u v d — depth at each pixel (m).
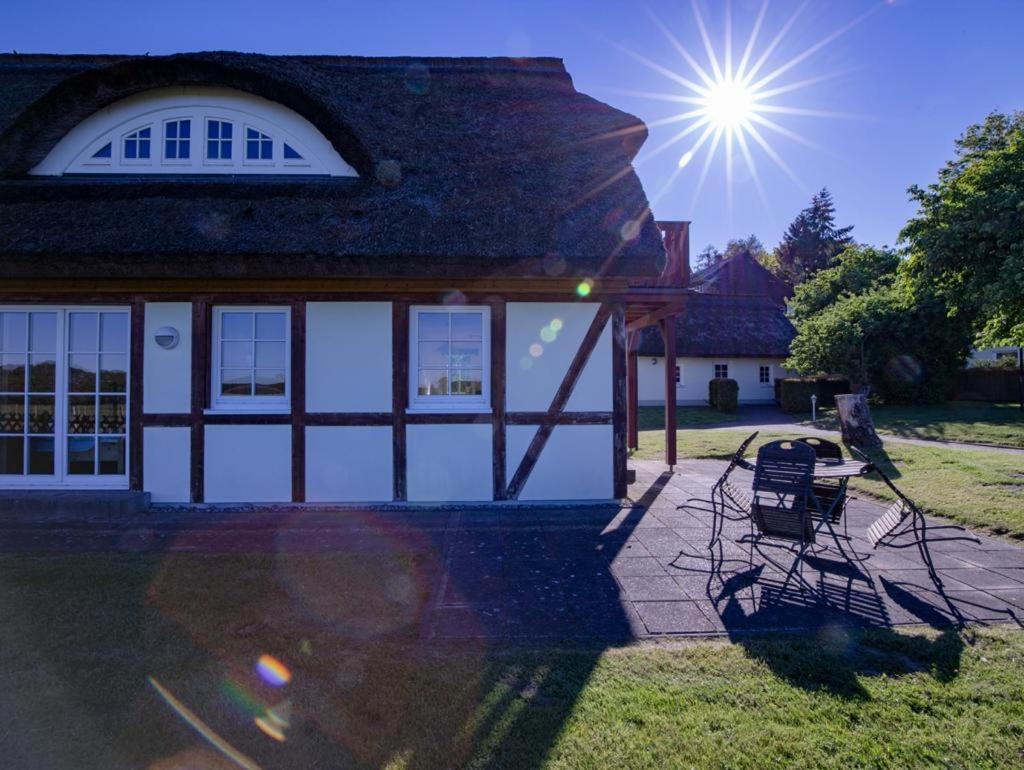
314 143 7.49
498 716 2.50
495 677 2.82
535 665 2.94
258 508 6.55
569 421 6.75
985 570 4.40
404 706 2.58
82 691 2.70
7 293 6.54
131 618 3.52
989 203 8.57
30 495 6.27
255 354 6.73
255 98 7.50
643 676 2.83
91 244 5.85
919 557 4.74
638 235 6.22
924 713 2.51
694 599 3.88
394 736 2.38
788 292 30.14
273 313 6.74
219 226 6.09
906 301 11.20
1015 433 12.80
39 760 2.25
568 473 6.75
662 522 5.95
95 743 2.34
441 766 2.20
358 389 6.64
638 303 8.09
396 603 3.81
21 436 6.71
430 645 3.19
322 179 7.29
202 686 2.75
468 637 3.30
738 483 8.09
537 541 5.27
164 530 5.68
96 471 6.69
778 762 2.20
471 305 6.75
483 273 6.05
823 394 22.98
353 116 7.47
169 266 5.93
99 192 6.58
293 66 7.87
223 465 6.58
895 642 3.17
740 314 26.56
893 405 20.19
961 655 3.03
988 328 10.02
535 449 6.71
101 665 2.94
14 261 5.88
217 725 2.46
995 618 3.52
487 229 6.17
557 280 6.48
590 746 2.29
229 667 2.92
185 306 6.61
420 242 5.96
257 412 6.61
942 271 9.48
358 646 3.17
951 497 6.61
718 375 25.45
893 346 19.72
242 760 2.25
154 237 5.93
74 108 7.22
